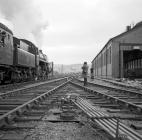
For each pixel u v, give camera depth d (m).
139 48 40.81
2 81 20.97
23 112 7.20
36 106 8.39
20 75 24.88
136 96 12.56
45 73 41.44
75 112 7.22
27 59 26.59
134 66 46.16
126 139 4.41
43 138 4.75
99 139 4.73
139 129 5.63
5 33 18.16
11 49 20.03
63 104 9.13
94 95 12.90
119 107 8.88
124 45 41.28
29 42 30.00
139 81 29.45
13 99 10.55
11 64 20.06
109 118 6.21
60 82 27.78
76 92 14.95
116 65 41.16
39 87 18.48
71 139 4.70
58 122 6.22
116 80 33.56
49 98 11.01
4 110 7.53
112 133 4.76
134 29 41.41
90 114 6.65
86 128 5.54
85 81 20.89
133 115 7.31
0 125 5.45
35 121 6.25
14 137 4.72
